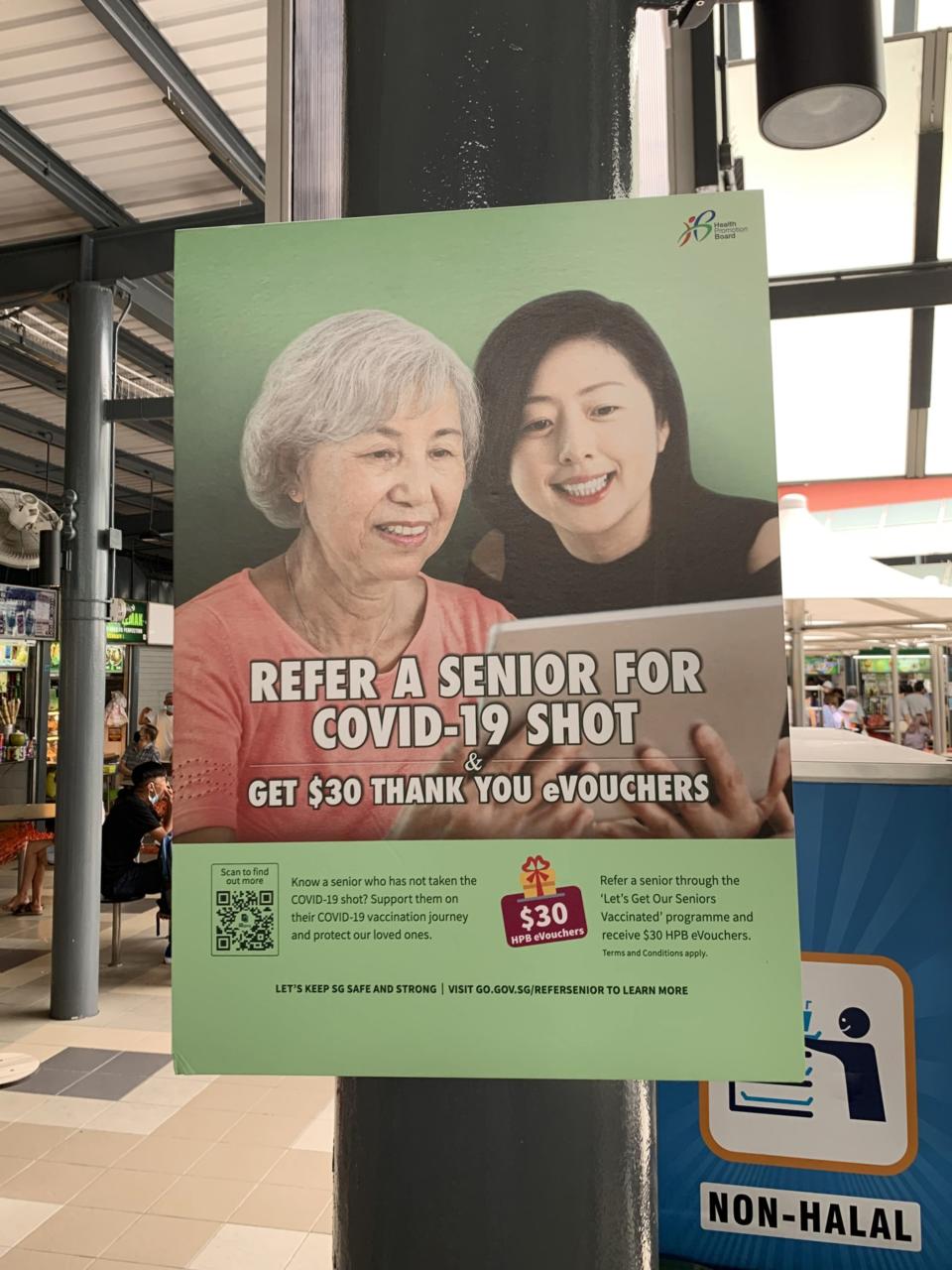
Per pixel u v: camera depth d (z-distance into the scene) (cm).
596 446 74
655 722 72
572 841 72
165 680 1584
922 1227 150
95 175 527
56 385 916
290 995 73
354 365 76
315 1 92
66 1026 551
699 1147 158
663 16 90
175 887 74
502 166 83
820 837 157
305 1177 372
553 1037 71
